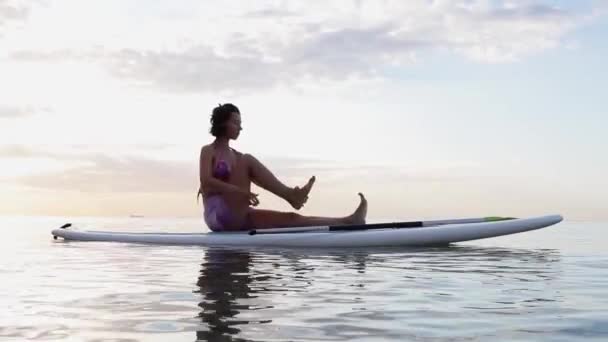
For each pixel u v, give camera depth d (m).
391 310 2.52
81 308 2.56
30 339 2.01
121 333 2.09
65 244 6.57
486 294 2.97
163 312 2.46
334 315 2.40
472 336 2.06
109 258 4.86
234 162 6.25
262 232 6.12
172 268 4.07
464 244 6.59
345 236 5.79
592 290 3.12
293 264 4.29
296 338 2.02
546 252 5.65
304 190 6.16
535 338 2.03
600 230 13.23
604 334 2.09
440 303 2.70
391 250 5.48
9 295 2.95
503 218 6.23
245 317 2.35
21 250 5.73
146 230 11.91
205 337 2.02
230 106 6.27
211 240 6.14
